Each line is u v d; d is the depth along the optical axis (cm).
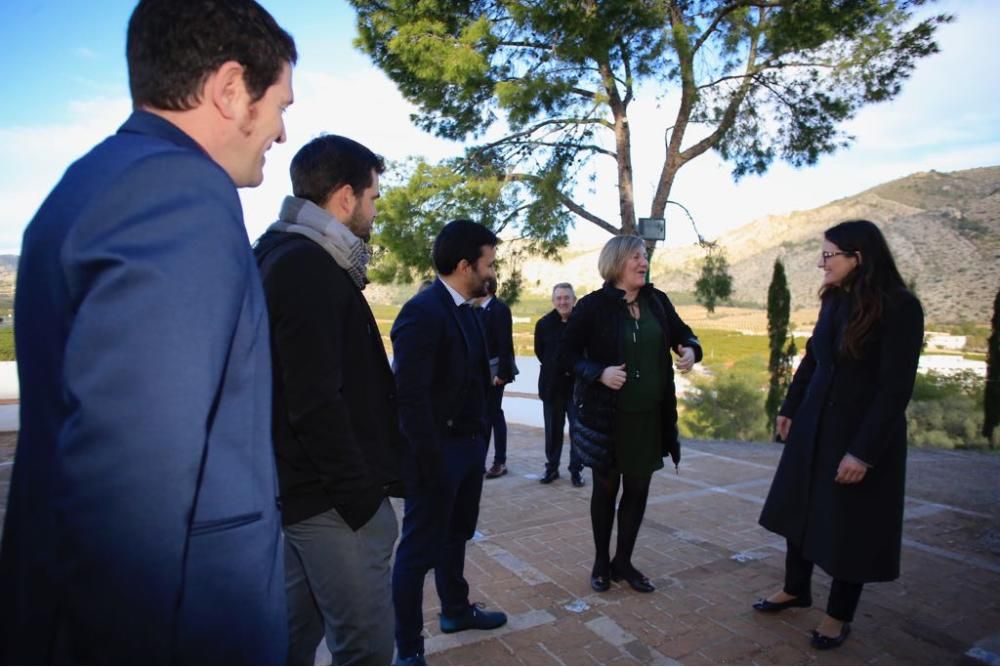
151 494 66
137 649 69
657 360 300
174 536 68
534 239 958
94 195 72
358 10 929
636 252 296
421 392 217
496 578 329
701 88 949
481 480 261
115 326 66
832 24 824
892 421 235
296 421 138
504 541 387
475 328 248
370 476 144
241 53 93
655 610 292
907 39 844
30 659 72
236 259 79
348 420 142
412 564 225
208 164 82
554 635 268
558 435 529
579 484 525
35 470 74
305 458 146
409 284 930
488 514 445
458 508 260
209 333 72
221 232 77
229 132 95
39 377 73
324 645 262
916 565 347
